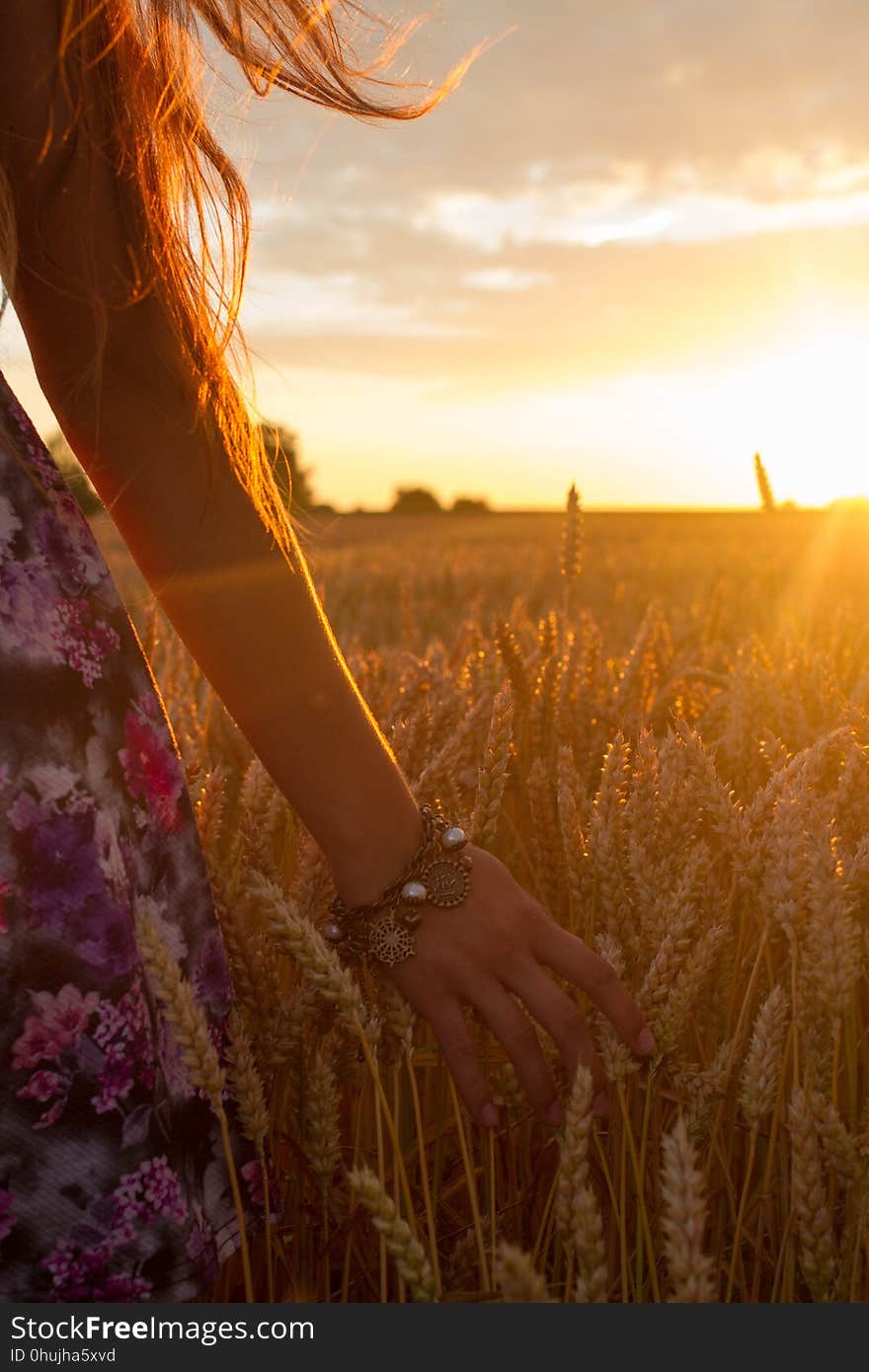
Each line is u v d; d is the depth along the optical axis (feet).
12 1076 2.15
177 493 2.45
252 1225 2.54
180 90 2.68
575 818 3.13
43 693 2.24
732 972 3.20
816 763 3.10
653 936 2.81
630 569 18.80
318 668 2.50
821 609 7.84
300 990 2.76
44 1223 2.17
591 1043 2.53
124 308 2.40
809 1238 2.33
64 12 2.39
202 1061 2.25
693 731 3.08
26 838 2.18
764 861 2.83
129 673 2.45
